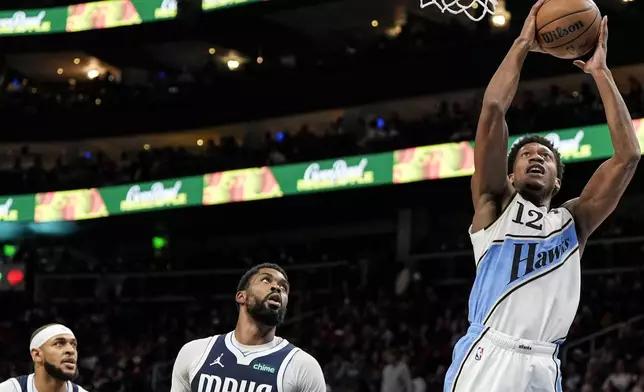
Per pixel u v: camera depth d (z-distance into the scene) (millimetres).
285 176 19094
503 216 3631
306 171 18859
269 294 4645
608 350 13188
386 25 23078
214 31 22672
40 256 23281
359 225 21828
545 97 19391
